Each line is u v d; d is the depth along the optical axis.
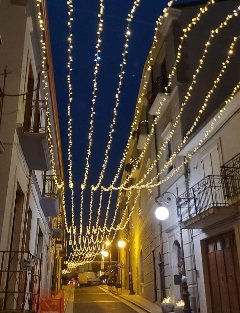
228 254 11.57
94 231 34.88
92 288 42.94
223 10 17.55
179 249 15.66
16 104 8.73
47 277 21.16
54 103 15.07
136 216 29.16
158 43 19.17
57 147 19.22
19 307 8.69
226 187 11.25
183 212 14.91
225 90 15.36
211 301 12.54
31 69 10.99
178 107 15.91
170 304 14.22
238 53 15.48
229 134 11.96
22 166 9.84
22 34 9.40
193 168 14.41
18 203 10.20
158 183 18.11
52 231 23.05
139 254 26.94
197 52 16.95
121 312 16.39
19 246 9.80
